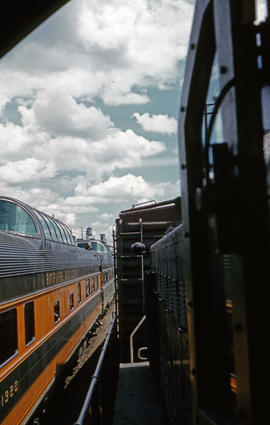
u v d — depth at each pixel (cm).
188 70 166
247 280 107
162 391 482
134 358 809
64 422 795
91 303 1535
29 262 714
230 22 112
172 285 338
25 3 198
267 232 109
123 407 484
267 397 104
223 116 122
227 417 147
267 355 105
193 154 174
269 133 142
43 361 755
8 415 530
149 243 833
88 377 1064
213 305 169
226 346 168
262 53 131
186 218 179
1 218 849
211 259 170
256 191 109
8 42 225
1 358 529
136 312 817
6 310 566
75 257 1250
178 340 297
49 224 1031
